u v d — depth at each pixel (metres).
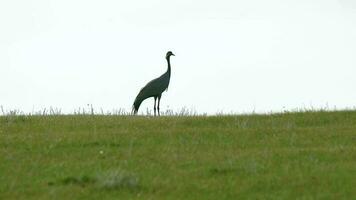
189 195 24.48
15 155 30.42
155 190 25.09
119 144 32.97
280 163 28.91
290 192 24.67
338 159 29.59
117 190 25.00
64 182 25.95
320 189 24.86
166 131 36.22
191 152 31.28
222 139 34.41
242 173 27.28
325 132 35.88
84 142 33.06
